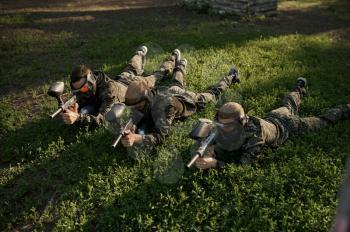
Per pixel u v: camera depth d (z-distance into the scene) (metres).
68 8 14.58
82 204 4.96
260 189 4.89
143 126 5.62
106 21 12.65
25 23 12.41
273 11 13.02
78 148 5.93
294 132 5.91
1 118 6.87
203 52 9.13
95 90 6.24
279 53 9.20
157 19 12.70
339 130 6.12
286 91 7.21
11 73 8.71
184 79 7.54
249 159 5.22
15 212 5.00
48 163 5.74
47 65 9.08
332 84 7.64
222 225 4.47
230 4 12.77
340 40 10.69
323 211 4.54
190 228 4.49
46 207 5.00
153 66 8.24
